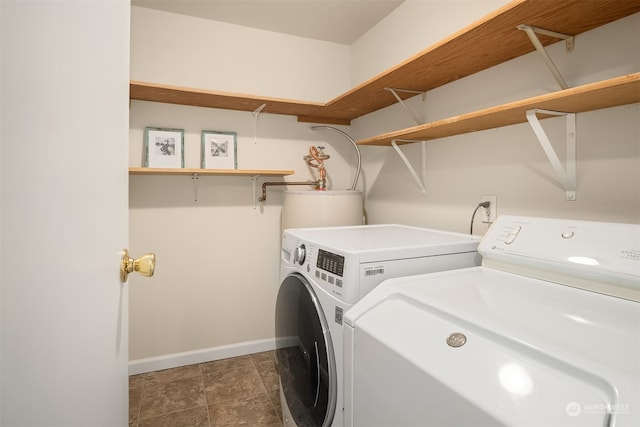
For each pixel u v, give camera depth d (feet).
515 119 4.34
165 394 6.35
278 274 8.33
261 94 8.03
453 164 5.75
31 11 0.97
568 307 2.31
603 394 1.42
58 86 1.13
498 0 4.95
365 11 7.30
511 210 4.75
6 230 0.87
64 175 1.18
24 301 0.95
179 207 7.44
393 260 3.46
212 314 7.77
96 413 1.56
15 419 0.90
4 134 0.85
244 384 6.69
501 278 3.16
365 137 8.37
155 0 6.84
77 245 1.31
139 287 7.18
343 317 2.98
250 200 8.05
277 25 7.88
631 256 2.51
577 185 3.94
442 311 2.32
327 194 6.89
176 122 7.32
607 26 3.69
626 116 3.51
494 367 1.77
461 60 4.83
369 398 2.49
